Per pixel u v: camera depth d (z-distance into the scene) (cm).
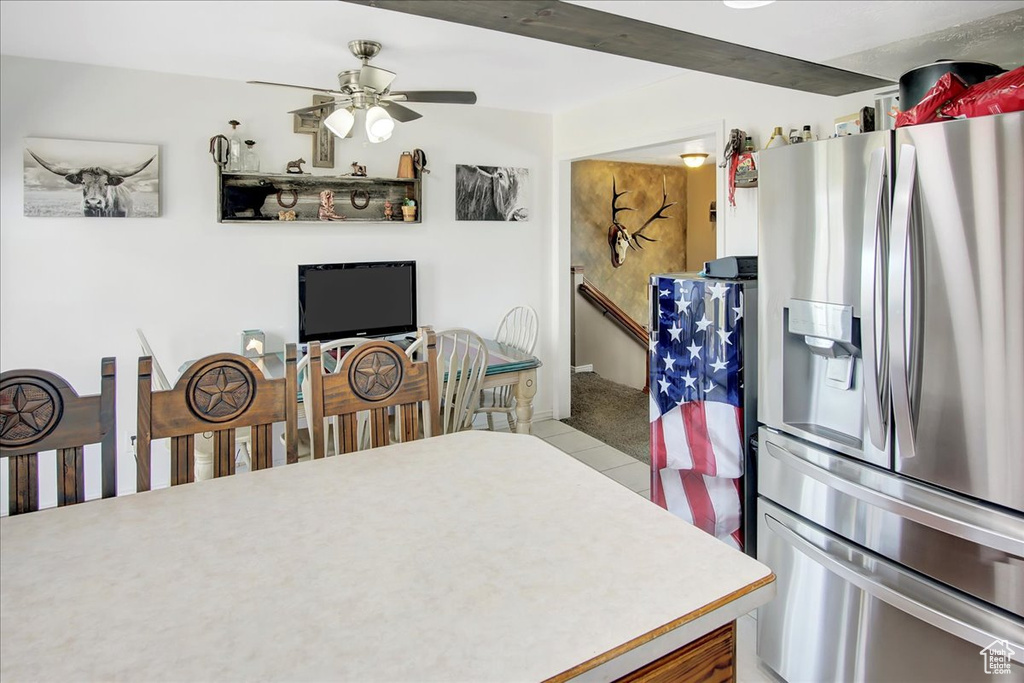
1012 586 143
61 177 329
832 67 223
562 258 493
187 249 366
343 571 100
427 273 444
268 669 77
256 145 378
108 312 349
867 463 173
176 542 110
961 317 146
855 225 171
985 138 139
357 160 410
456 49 311
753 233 307
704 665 93
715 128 333
